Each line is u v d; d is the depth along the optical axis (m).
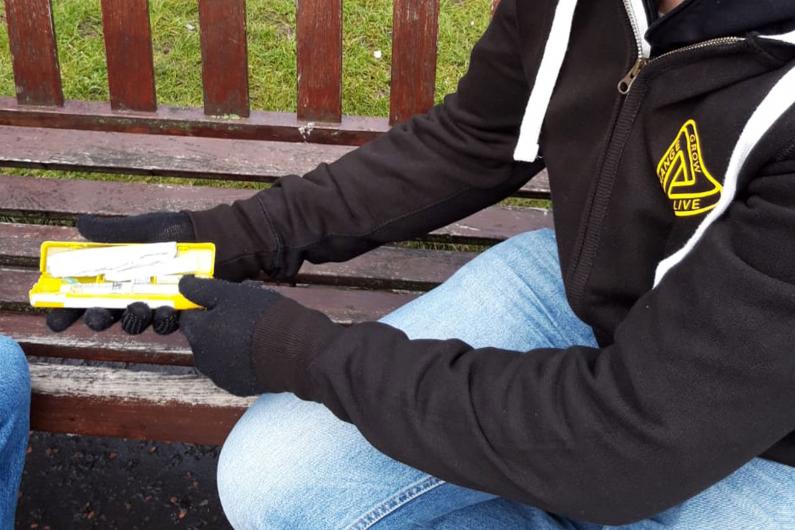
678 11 0.84
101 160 1.75
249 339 1.04
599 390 0.87
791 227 0.74
